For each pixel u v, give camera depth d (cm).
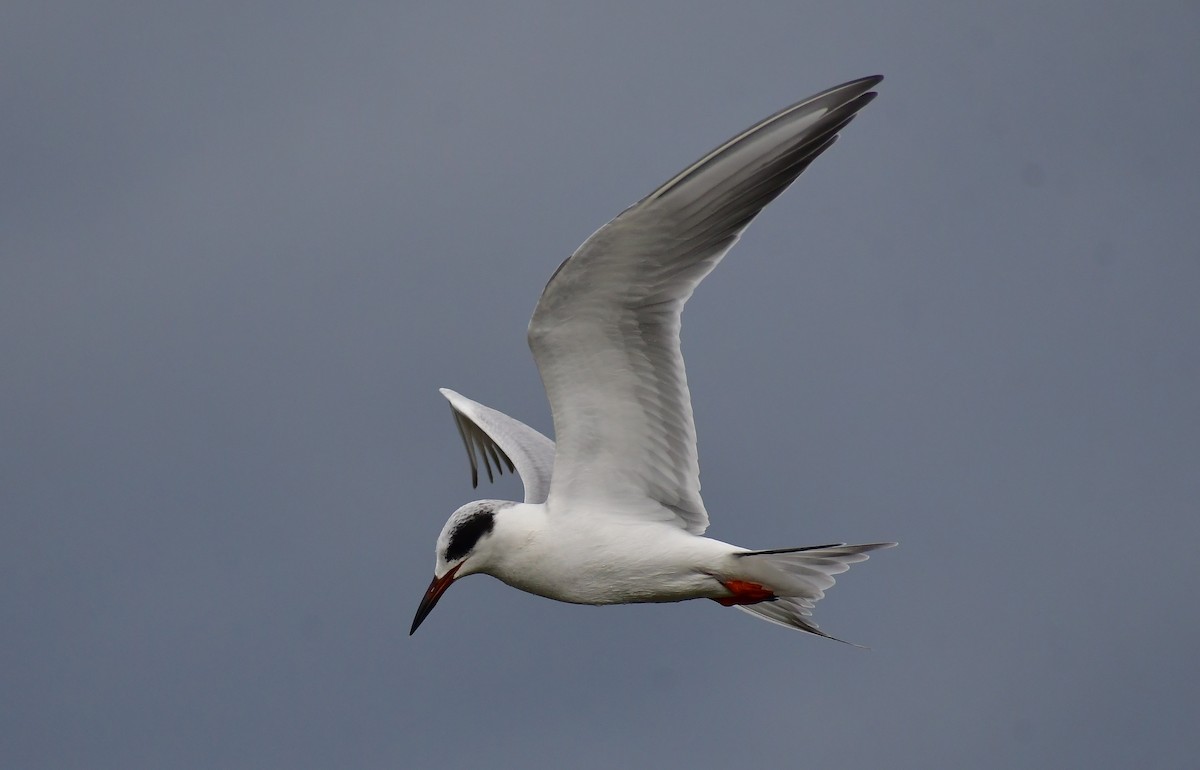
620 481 1350
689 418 1309
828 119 1206
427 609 1376
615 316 1265
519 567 1369
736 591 1348
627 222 1198
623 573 1351
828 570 1314
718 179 1199
